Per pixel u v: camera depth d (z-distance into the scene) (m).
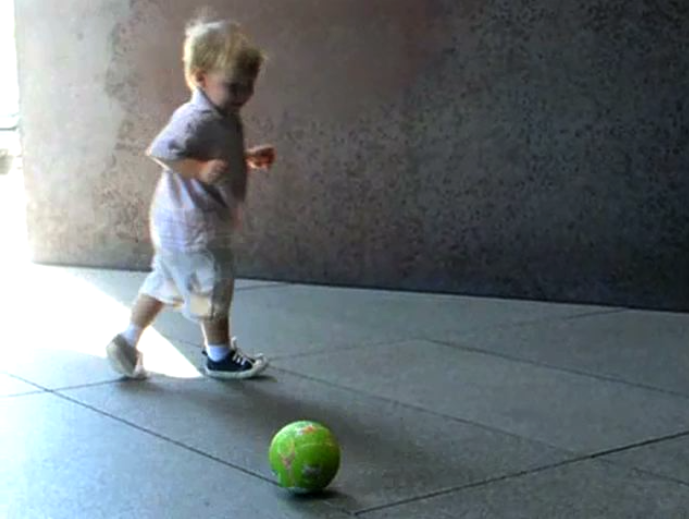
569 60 6.95
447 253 7.53
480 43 7.21
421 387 5.05
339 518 3.43
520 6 7.05
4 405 4.68
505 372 5.34
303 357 5.63
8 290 7.66
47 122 8.91
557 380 5.19
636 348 5.86
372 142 7.67
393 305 7.15
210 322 5.15
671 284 6.84
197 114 4.95
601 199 6.97
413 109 7.50
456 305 7.13
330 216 7.88
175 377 5.20
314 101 7.82
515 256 7.30
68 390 4.94
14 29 9.05
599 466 3.94
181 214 5.02
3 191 13.29
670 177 6.75
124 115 8.57
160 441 4.21
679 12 6.59
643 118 6.78
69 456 4.02
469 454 4.07
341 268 7.89
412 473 3.86
